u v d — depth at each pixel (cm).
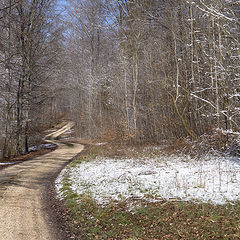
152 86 2583
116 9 3322
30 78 2880
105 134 3466
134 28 2791
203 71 1791
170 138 2288
